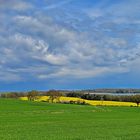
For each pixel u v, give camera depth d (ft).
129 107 323.16
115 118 192.65
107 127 137.18
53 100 411.13
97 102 385.91
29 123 155.22
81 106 315.99
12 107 271.69
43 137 103.55
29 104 307.99
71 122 161.99
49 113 226.38
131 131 120.88
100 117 199.52
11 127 136.36
